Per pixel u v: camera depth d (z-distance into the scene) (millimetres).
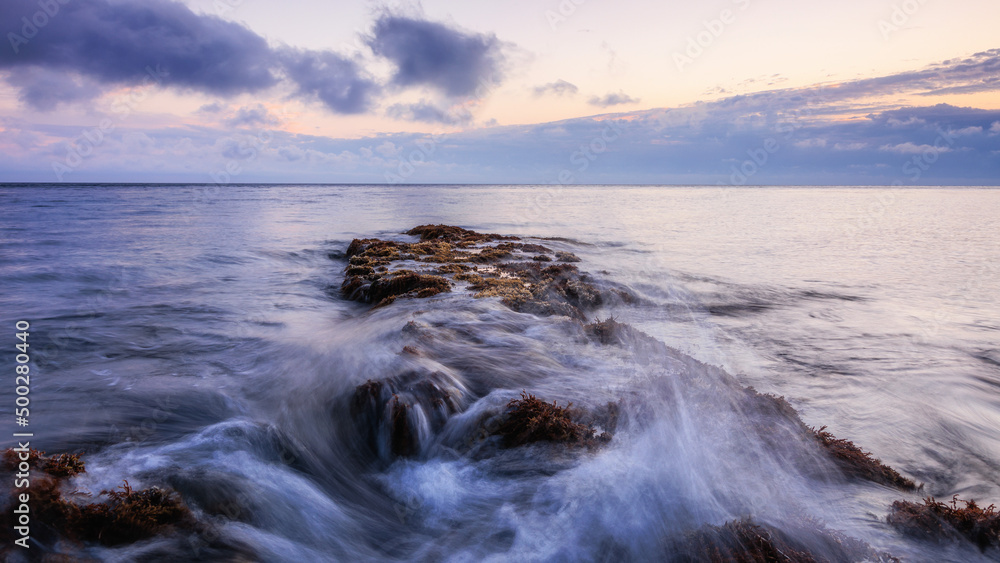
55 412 7629
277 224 42406
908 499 5965
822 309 16812
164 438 6777
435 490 6062
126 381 8969
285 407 7863
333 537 5277
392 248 23125
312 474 6375
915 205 93312
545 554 4922
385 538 5344
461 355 9375
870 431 7980
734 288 19891
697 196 151250
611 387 8266
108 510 4750
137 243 28734
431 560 5004
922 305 17516
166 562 4492
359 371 8562
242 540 4938
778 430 7188
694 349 12156
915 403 9078
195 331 12383
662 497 5617
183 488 5465
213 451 6402
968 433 7992
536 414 6953
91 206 64875
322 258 25484
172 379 9062
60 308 14695
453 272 17250
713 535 4875
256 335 12055
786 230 45031
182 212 55844
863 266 25734
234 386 8711
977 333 14016
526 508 5586
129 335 11992
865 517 5492
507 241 29266
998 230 45750
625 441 6668
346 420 7379
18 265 21172
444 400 7402
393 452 6789
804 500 5734
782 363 11242
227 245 28391
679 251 30562
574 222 50312
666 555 4730
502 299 13266
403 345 9758
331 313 14695
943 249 32531
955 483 6527
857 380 10203
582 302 15758
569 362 9398
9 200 77812
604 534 5078
